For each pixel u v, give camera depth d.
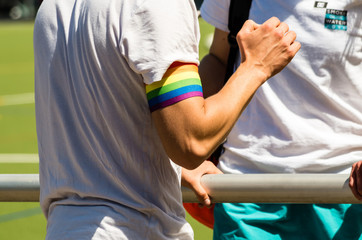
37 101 6.71
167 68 5.78
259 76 6.19
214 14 9.23
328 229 8.34
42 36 6.54
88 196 6.32
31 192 7.21
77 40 6.20
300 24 8.34
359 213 8.30
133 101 6.11
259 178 6.64
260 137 8.55
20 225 18.16
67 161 6.46
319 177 6.42
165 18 5.86
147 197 6.34
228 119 5.97
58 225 6.33
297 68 8.30
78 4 6.34
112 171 6.23
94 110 6.21
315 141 8.23
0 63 66.44
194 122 5.79
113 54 5.97
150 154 6.29
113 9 5.98
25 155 26.97
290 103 8.40
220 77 9.57
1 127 33.84
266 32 6.27
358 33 8.22
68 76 6.37
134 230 6.23
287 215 8.55
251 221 8.62
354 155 8.25
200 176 7.05
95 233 6.12
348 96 8.31
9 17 156.12
